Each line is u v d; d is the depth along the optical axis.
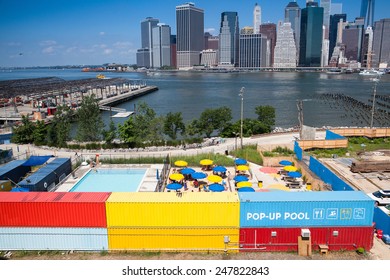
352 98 183.62
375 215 34.91
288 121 125.25
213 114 84.62
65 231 30.64
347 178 52.19
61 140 74.94
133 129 73.62
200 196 31.34
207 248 30.56
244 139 79.44
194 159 60.59
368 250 30.45
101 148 72.00
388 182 50.31
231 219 30.03
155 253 30.39
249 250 30.42
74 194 32.06
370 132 78.00
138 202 29.88
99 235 30.64
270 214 29.92
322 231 30.27
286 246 30.42
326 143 69.12
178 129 88.62
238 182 47.12
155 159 61.16
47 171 48.66
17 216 30.41
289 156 60.88
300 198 30.56
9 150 65.81
